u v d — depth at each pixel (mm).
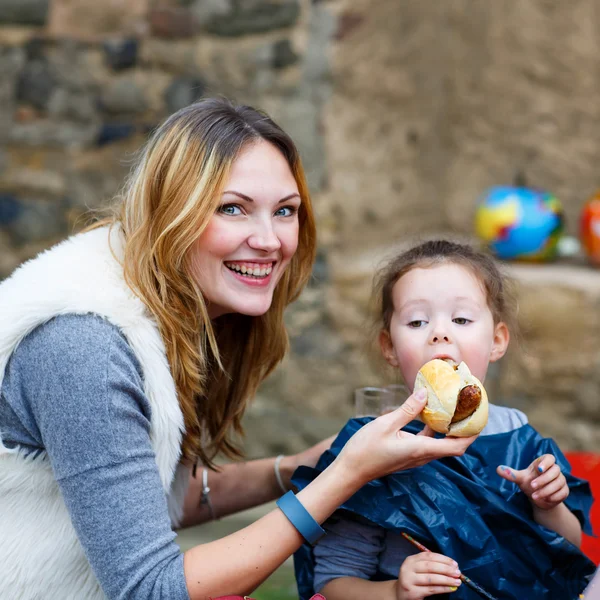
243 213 1809
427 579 1659
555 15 5363
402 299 1973
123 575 1594
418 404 1662
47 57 4762
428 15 5215
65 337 1665
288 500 1675
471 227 5273
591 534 1987
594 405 4215
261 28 4754
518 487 1894
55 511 1746
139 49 4770
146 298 1764
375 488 1799
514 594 1759
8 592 1710
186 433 1928
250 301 1841
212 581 1605
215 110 1843
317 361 4688
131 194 1847
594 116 5375
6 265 4781
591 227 4656
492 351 2084
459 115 5465
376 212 5070
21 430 1729
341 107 4883
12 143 4773
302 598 1926
